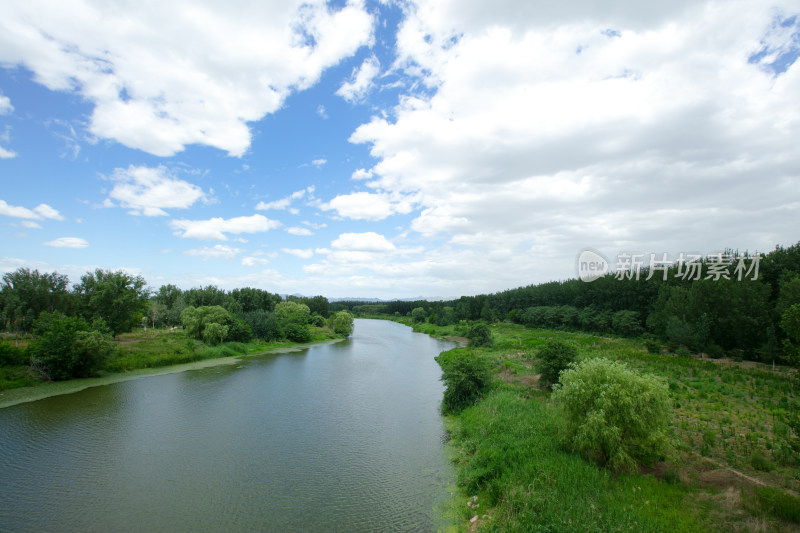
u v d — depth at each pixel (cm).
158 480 1806
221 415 2816
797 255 5194
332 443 2281
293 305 10712
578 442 1560
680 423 1989
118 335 5878
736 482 1362
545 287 11494
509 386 2994
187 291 9081
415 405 3128
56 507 1561
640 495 1273
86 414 2758
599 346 5688
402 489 1714
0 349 3469
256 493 1689
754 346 4466
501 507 1345
